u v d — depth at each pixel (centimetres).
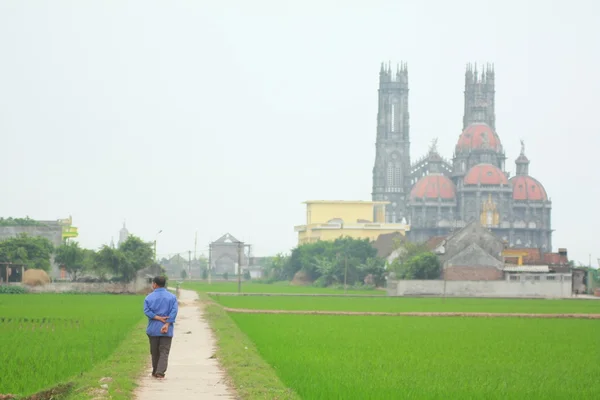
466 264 19338
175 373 4034
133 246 16175
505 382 4588
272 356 5469
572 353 6069
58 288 15475
